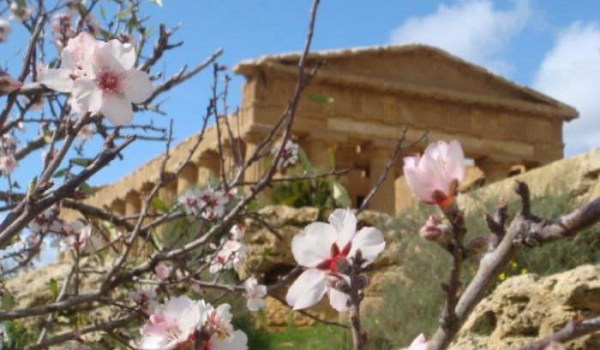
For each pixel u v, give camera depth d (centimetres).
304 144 3394
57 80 224
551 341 118
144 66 409
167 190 3884
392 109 3575
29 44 339
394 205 3509
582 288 614
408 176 131
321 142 3362
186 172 3669
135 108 438
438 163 131
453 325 124
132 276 422
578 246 1014
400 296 1041
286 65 3266
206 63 451
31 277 1160
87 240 471
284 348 1163
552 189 1323
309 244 143
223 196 480
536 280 667
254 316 1252
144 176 4144
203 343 184
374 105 3531
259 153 441
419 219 1232
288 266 1412
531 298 643
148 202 427
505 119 3881
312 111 3347
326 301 1325
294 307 141
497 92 3878
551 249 1024
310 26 347
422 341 130
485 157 3841
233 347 188
